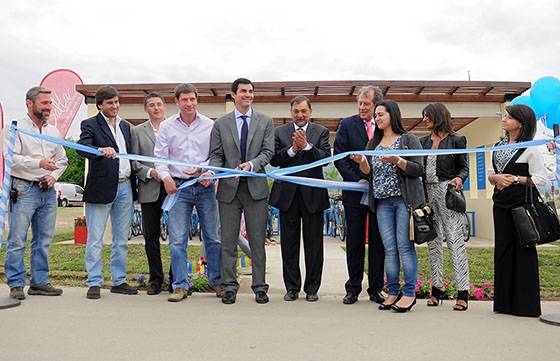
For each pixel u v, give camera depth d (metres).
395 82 10.46
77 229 10.97
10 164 4.75
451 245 4.75
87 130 5.18
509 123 4.59
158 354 3.15
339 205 13.47
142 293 5.45
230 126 5.11
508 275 4.45
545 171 4.40
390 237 4.67
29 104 5.07
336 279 6.48
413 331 3.78
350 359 3.08
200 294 5.46
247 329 3.80
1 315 4.19
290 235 5.10
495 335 3.68
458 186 4.74
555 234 4.30
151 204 5.48
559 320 4.07
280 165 5.29
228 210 4.97
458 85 10.46
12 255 4.96
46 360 3.01
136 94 11.12
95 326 3.84
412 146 4.55
